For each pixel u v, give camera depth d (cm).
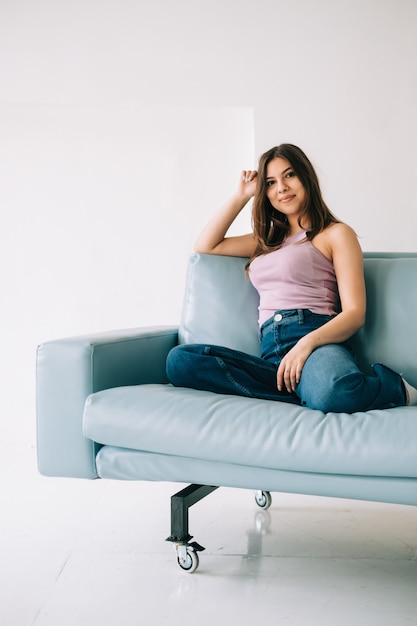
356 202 290
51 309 307
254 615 138
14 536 186
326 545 179
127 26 289
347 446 130
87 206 305
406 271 188
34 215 305
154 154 304
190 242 305
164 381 198
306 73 288
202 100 290
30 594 148
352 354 180
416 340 181
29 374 308
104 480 246
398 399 153
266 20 288
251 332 200
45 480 247
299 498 224
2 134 304
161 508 212
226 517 204
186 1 289
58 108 299
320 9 288
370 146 289
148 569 162
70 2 289
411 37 286
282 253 195
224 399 149
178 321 306
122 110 302
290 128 289
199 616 137
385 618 136
